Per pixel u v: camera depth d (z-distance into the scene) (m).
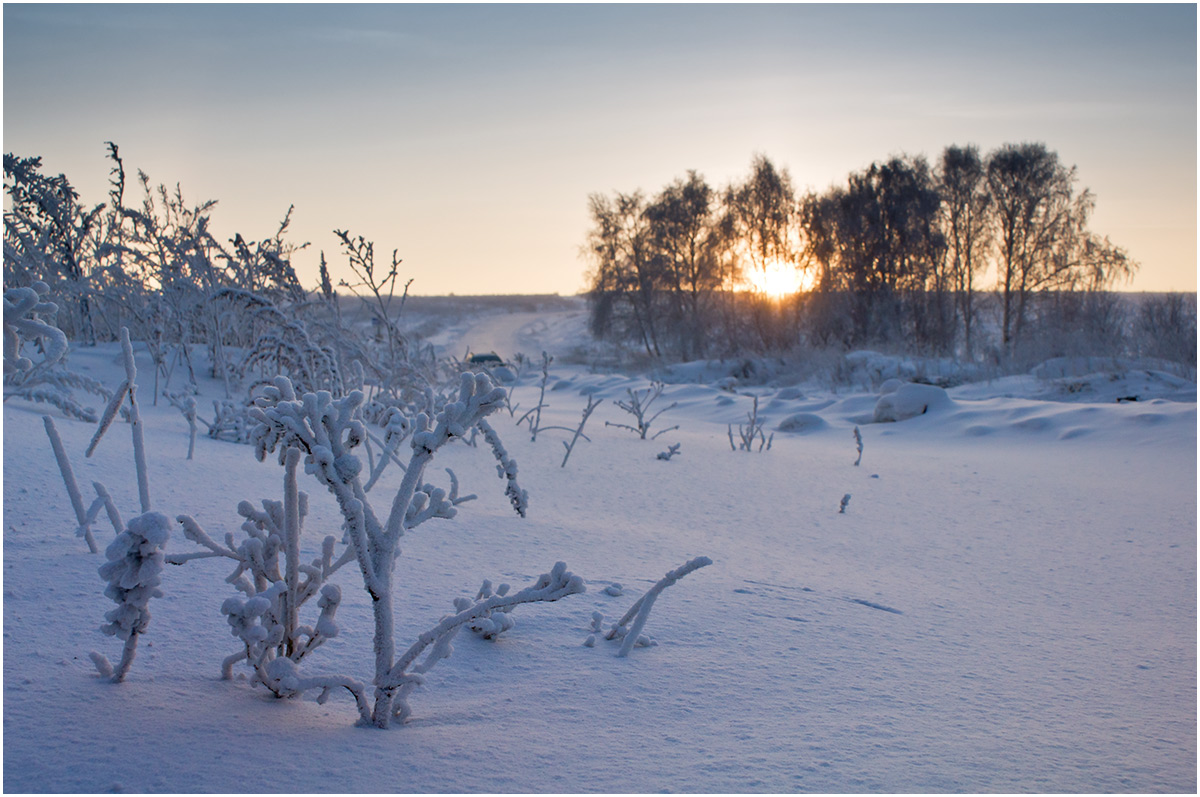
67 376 5.38
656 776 1.90
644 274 41.22
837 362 25.91
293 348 9.01
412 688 2.12
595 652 2.85
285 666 1.94
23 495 3.99
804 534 5.93
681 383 30.42
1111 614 4.11
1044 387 19.06
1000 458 10.66
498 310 123.75
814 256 35.41
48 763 1.69
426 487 2.22
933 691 2.71
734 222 38.34
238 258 11.23
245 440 7.51
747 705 2.45
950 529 6.32
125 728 1.89
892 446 12.44
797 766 2.01
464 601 2.91
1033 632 3.66
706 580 4.02
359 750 1.89
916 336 31.61
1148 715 2.62
